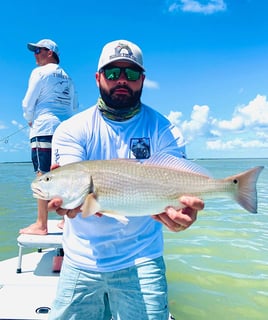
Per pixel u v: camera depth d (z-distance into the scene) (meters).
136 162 1.06
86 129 1.18
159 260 1.16
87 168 1.04
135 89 1.17
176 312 1.76
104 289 1.16
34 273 1.83
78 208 1.06
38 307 1.48
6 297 1.55
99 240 1.14
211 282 2.14
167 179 1.05
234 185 1.06
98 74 1.21
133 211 1.05
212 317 1.72
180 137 1.25
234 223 3.84
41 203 1.92
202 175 1.07
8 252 2.72
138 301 1.10
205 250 2.79
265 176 11.01
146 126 1.22
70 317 1.18
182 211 1.06
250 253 2.71
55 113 2.07
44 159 2.04
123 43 1.16
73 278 1.17
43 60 2.15
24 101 2.08
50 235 1.90
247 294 1.98
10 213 4.20
